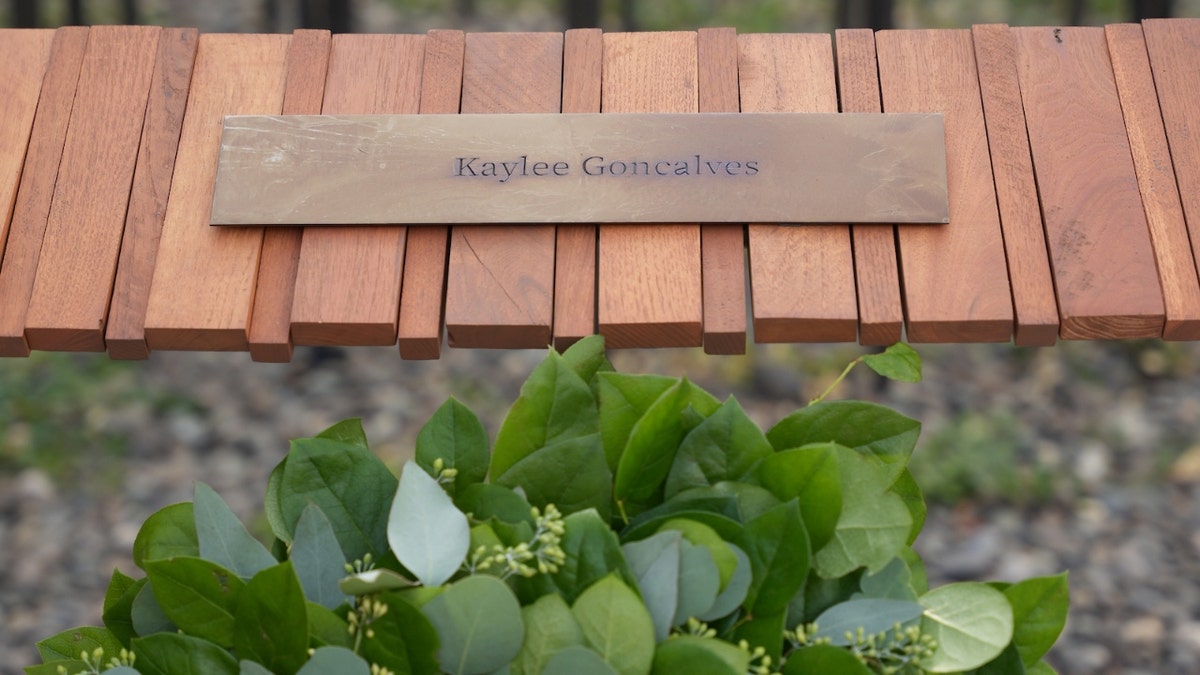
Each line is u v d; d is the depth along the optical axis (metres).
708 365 4.18
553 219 1.66
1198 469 3.77
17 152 1.74
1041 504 3.67
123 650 1.41
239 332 1.60
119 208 1.69
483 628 1.28
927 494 3.69
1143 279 1.61
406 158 1.70
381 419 3.97
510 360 4.27
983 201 1.68
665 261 1.64
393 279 1.63
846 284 1.62
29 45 1.84
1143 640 3.25
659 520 1.39
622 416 1.49
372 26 5.54
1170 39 1.82
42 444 3.84
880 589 1.40
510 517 1.40
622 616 1.27
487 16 5.72
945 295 1.61
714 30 1.85
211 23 5.51
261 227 1.68
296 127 1.73
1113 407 4.02
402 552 1.34
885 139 1.71
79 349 1.63
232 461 3.82
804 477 1.40
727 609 1.33
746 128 1.72
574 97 1.78
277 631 1.32
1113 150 1.72
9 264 1.65
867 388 4.06
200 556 1.41
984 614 1.39
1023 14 5.51
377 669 1.29
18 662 3.18
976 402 4.03
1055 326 1.60
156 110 1.78
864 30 1.85
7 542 3.53
